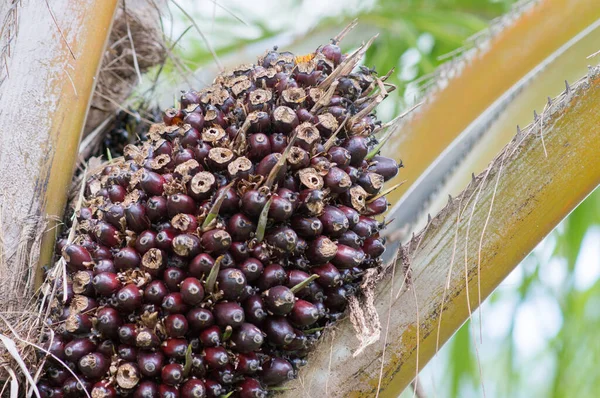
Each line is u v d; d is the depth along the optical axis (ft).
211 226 5.22
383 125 5.61
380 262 5.54
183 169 5.30
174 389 5.18
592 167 5.49
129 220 5.29
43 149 5.53
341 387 5.37
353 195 5.42
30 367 5.27
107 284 5.23
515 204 5.48
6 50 5.62
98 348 5.24
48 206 5.51
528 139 5.51
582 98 5.49
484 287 5.47
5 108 5.54
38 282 5.43
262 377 5.31
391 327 5.41
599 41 6.10
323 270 5.33
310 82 5.51
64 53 5.62
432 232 5.49
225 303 5.20
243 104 5.45
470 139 6.10
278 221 5.25
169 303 5.16
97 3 5.70
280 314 5.25
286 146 5.34
